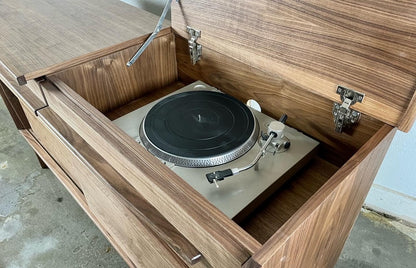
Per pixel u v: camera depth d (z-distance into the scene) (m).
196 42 0.87
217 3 0.76
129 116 0.83
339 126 0.68
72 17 0.99
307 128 0.78
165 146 0.70
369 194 1.34
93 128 0.61
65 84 0.73
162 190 0.51
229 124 0.76
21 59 0.78
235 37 0.76
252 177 0.66
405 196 1.25
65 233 1.26
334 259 0.90
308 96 0.74
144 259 0.85
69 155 0.85
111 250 1.21
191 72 0.98
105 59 0.84
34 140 1.28
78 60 0.80
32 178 1.47
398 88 0.55
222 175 0.63
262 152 0.68
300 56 0.66
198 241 0.50
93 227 1.28
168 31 0.92
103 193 0.76
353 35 0.57
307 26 0.63
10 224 1.30
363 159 0.53
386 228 1.30
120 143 0.58
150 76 0.97
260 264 0.39
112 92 0.90
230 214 0.60
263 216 0.68
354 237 1.27
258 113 0.83
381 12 0.52
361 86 0.60
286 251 0.44
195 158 0.67
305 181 0.74
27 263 1.18
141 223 0.69
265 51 0.72
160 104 0.82
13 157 1.57
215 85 0.94
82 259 1.19
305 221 0.44
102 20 0.97
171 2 0.86
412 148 1.11
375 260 1.20
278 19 0.67
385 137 0.58
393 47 0.53
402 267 1.18
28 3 1.08
